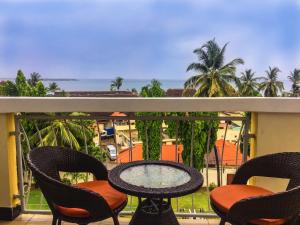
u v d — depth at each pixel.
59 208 1.97
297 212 1.76
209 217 2.77
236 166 2.73
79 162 2.33
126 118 2.62
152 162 2.23
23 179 2.83
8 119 2.66
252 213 1.73
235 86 32.66
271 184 2.63
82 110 2.56
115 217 1.88
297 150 2.57
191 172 2.04
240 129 2.66
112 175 1.99
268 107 2.51
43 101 2.55
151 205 1.99
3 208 2.74
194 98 2.52
